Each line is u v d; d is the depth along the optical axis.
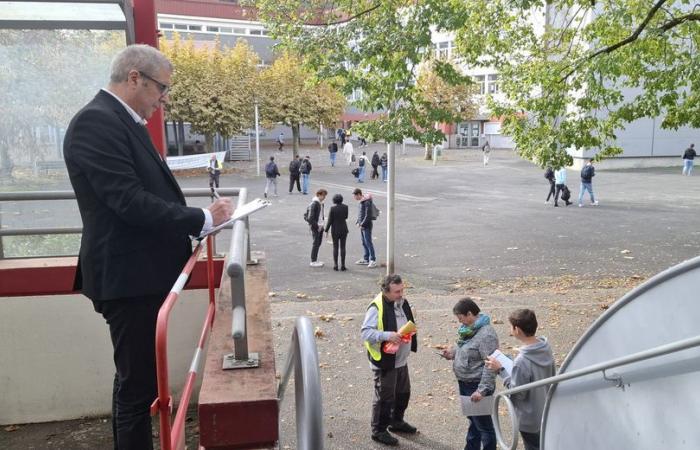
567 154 10.21
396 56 9.55
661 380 2.37
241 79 35.81
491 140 55.75
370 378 7.34
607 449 2.78
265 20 10.82
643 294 2.56
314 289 11.46
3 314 5.40
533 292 10.76
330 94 38.81
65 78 5.19
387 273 12.23
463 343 5.43
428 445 5.89
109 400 5.73
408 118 10.12
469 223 17.91
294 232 17.31
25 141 5.26
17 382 5.53
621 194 23.84
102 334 5.63
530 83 10.67
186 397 1.94
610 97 10.24
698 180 28.52
